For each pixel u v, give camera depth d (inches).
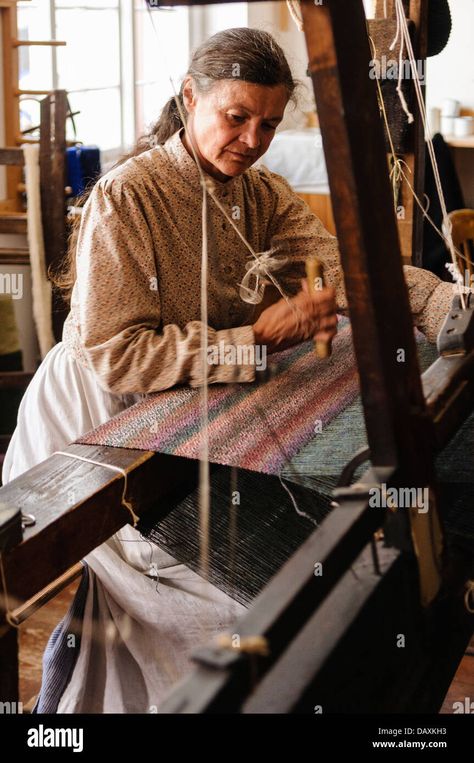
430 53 86.5
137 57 170.2
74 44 161.8
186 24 180.4
